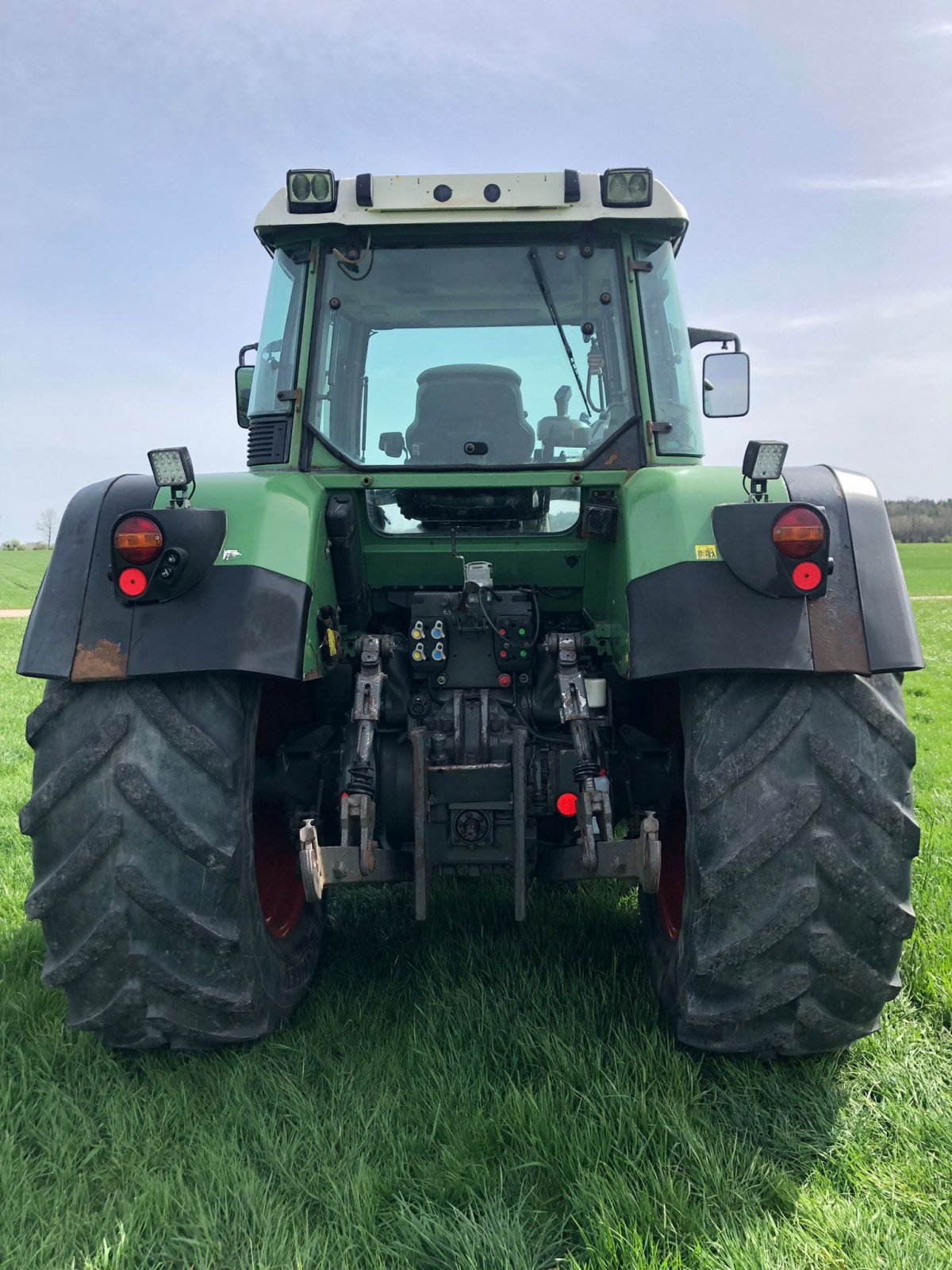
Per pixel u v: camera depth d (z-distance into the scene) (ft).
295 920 9.96
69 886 7.59
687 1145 7.06
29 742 7.90
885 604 7.67
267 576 7.90
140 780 7.53
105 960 7.67
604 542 9.98
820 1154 7.21
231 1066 8.35
